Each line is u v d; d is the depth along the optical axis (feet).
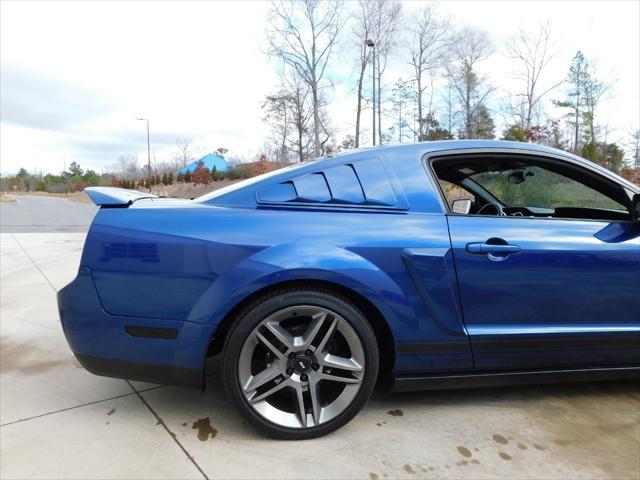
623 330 7.04
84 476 5.65
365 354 6.40
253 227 6.30
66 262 21.83
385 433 6.66
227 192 6.83
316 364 6.40
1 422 6.96
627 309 7.05
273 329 6.22
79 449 6.24
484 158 7.50
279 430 6.35
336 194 6.72
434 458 6.07
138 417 7.14
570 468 5.88
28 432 6.67
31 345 10.43
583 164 7.55
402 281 6.41
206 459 6.02
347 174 6.87
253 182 6.89
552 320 6.86
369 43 68.28
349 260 6.22
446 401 7.66
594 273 6.88
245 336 6.15
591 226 7.07
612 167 78.33
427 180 6.99
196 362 6.17
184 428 6.81
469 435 6.63
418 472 5.78
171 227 6.23
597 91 84.17
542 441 6.49
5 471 5.73
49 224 47.34
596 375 7.26
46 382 8.44
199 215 6.36
